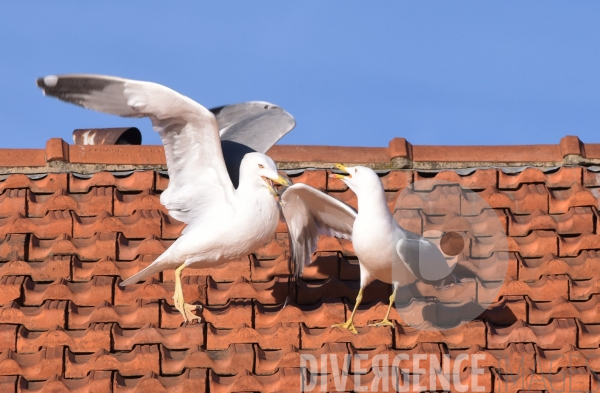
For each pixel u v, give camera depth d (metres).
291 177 13.94
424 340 11.27
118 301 11.96
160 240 12.84
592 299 11.80
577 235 12.80
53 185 13.55
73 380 10.89
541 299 11.95
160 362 10.98
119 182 13.62
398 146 14.12
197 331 11.36
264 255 12.91
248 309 11.68
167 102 11.55
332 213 12.41
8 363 10.91
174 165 12.12
